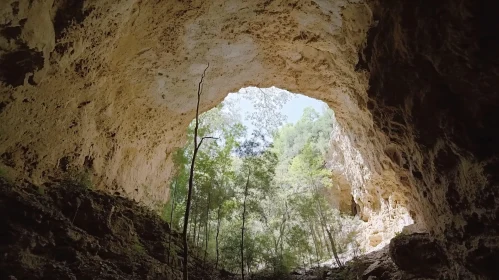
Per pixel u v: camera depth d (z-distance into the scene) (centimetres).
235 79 1360
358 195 1892
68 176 948
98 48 877
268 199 1580
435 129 734
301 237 1356
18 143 788
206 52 1166
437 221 867
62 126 905
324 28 1027
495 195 595
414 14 664
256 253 1248
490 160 597
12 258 573
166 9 952
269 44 1165
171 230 1171
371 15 848
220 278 1096
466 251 695
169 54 1116
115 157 1192
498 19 506
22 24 623
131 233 930
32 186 786
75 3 729
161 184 1563
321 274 1249
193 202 1241
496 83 554
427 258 880
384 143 1078
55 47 744
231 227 1357
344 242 1641
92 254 735
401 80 791
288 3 974
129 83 1117
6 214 639
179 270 943
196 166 1226
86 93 942
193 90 1323
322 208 1561
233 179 1280
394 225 1501
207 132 1392
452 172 732
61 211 787
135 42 1002
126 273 744
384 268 1078
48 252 652
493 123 594
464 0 518
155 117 1334
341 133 1945
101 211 853
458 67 596
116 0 794
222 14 1012
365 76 968
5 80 670
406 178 1092
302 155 1742
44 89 783
